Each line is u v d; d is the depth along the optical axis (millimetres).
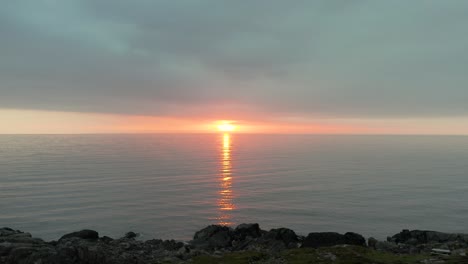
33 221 111938
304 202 154000
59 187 187750
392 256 35188
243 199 159500
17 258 30234
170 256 41875
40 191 173500
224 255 37875
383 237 100375
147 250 49125
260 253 37688
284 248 51531
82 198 155875
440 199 168375
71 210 129500
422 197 173750
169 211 130625
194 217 121188
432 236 62562
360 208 143125
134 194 169500
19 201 146125
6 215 120188
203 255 41719
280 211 133875
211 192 179125
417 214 133375
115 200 152000
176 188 191625
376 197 171875
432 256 35375
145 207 137625
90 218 117188
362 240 49875
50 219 115062
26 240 44344
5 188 181750
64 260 29641
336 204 150750
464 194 184375
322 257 34000
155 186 198125
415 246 49938
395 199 167125
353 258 33281
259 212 131500
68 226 106188
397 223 118875
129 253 41312
